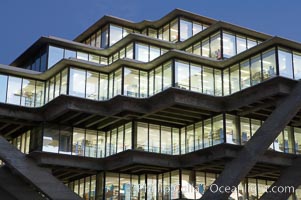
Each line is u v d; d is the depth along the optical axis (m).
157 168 41.16
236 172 36.94
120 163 40.06
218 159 38.00
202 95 38.56
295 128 43.19
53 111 40.88
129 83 41.00
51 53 46.78
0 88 42.03
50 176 39.19
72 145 42.31
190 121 42.56
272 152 38.88
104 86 42.56
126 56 47.56
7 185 40.12
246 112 39.78
